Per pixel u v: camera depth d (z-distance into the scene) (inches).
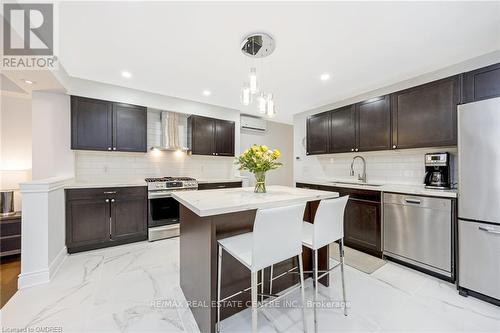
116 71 103.2
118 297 71.4
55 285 78.0
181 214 76.3
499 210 65.9
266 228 47.4
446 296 72.9
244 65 96.0
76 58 90.2
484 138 68.6
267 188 90.5
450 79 87.4
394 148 106.2
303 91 127.3
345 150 130.3
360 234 110.4
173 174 154.7
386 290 76.4
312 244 59.9
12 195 110.0
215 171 173.0
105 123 118.9
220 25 68.6
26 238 77.3
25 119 128.8
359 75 105.3
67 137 110.6
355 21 66.2
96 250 110.3
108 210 112.6
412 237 90.0
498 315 63.3
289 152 244.4
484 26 68.1
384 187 103.7
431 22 66.5
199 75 107.1
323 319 62.1
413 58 88.7
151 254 106.0
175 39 76.4
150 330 57.7
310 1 58.2
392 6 59.8
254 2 58.9
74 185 103.3
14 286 78.0
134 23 67.6
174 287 77.5
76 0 57.7
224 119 167.6
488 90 78.2
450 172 93.3
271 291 68.7
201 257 57.4
